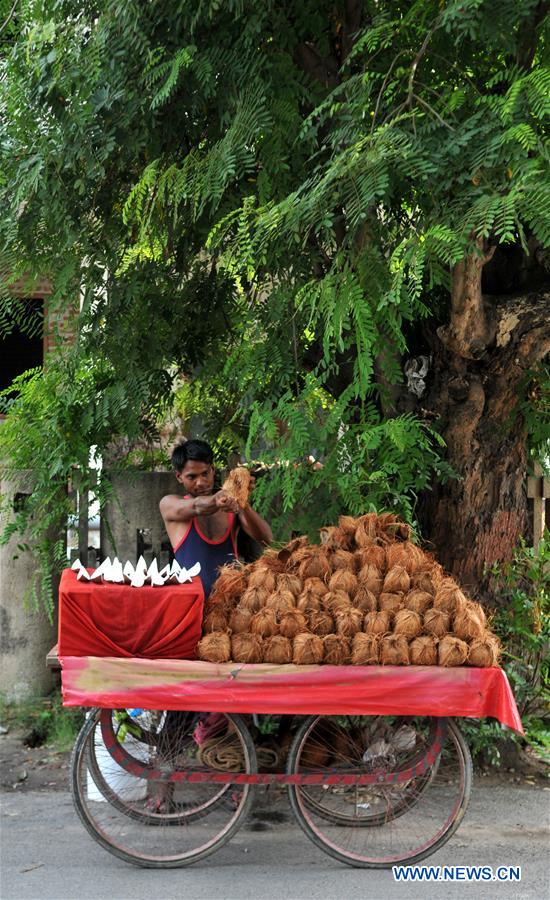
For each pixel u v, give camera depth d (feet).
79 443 17.84
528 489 19.27
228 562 14.71
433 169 12.28
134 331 17.51
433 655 12.39
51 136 15.49
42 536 19.06
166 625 12.35
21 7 16.14
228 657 12.42
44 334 19.29
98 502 18.81
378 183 12.20
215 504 13.92
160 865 12.78
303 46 16.01
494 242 14.82
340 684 12.36
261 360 16.03
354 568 13.34
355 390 13.75
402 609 12.77
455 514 17.34
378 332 14.43
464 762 12.92
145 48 14.93
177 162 16.42
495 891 12.14
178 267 17.63
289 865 12.95
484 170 12.52
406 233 13.73
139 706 12.32
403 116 12.49
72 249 16.89
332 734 13.52
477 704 12.34
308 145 15.01
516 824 14.44
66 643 12.34
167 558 19.51
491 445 17.15
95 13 15.49
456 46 14.14
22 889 12.05
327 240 13.33
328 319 12.93
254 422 14.85
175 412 21.58
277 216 13.06
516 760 16.93
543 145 12.14
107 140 15.20
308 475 15.52
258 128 14.35
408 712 12.38
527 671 17.80
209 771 13.12
